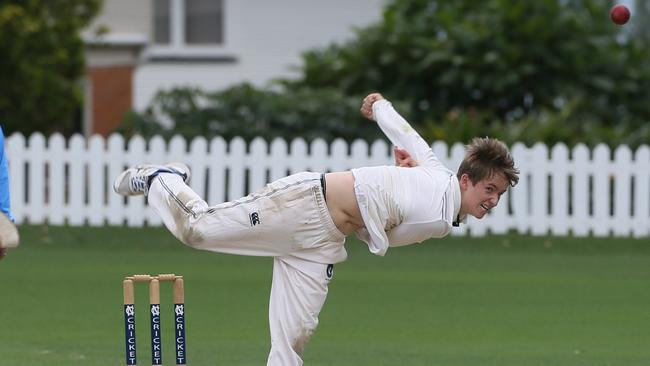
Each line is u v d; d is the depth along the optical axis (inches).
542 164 2162.9
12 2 2559.1
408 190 933.2
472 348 1264.8
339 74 2861.7
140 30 3250.5
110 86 3230.8
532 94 2834.6
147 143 2549.2
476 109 2849.4
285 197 920.9
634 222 2166.6
